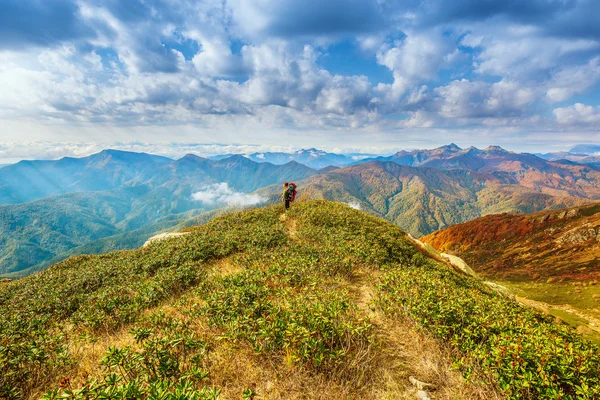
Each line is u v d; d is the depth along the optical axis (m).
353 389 6.39
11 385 7.23
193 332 7.79
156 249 21.06
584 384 5.80
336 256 14.82
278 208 29.16
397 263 16.34
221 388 6.27
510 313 10.38
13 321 11.48
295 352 6.87
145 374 6.25
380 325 9.03
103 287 15.78
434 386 6.56
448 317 8.48
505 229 165.50
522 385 5.68
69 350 8.88
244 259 15.77
